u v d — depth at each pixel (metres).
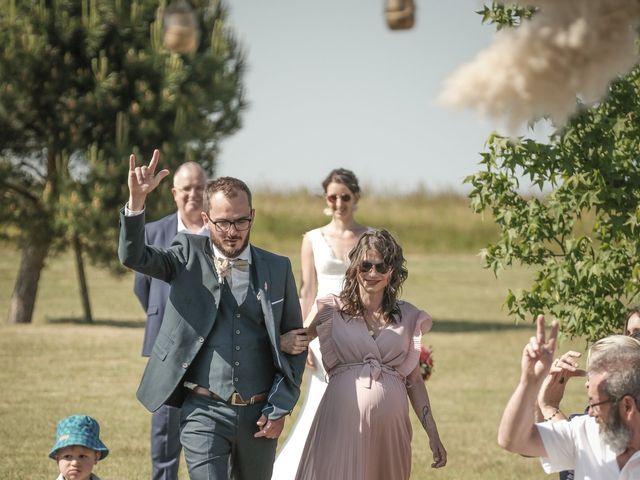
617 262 7.38
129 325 27.67
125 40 25.28
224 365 6.44
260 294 6.57
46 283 38.59
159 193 24.88
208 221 6.59
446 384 18.81
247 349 6.50
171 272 6.63
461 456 12.39
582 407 16.11
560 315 7.59
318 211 54.72
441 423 14.80
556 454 4.64
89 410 14.84
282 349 6.65
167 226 9.70
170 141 25.22
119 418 14.23
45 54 24.67
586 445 4.61
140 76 25.19
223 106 26.28
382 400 6.81
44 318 28.97
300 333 6.72
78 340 23.59
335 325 7.05
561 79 1.76
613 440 4.25
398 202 58.34
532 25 1.79
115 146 24.67
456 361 21.97
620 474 4.29
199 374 6.47
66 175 24.75
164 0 25.09
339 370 6.99
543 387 5.36
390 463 6.88
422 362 9.33
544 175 7.40
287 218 53.88
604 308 7.45
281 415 6.39
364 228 10.38
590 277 7.36
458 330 28.08
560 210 7.45
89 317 28.16
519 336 26.62
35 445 12.15
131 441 12.62
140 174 6.26
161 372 6.46
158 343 6.55
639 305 6.10
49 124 25.23
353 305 7.08
